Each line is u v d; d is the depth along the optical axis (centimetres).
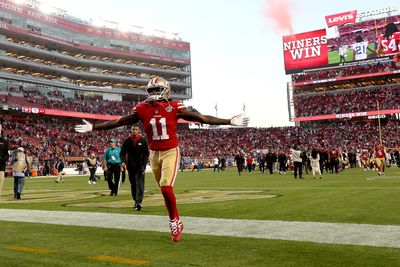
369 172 2800
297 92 7488
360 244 464
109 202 1084
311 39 6725
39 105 5941
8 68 6272
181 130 7244
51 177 3588
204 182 2031
